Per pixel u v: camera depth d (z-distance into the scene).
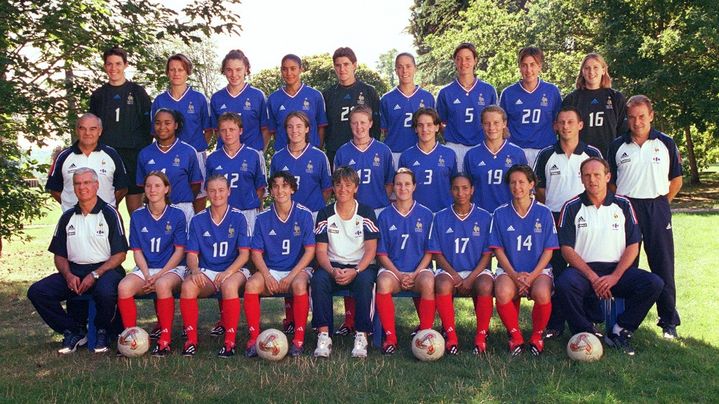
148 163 7.23
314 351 6.05
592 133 7.14
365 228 6.40
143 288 6.25
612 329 6.03
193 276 6.18
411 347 6.19
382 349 6.07
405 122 7.72
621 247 6.10
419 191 7.19
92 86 9.70
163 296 6.12
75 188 6.37
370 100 7.80
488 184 7.07
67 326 6.34
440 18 31.27
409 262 6.46
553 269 6.60
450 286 6.05
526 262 6.27
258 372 5.42
